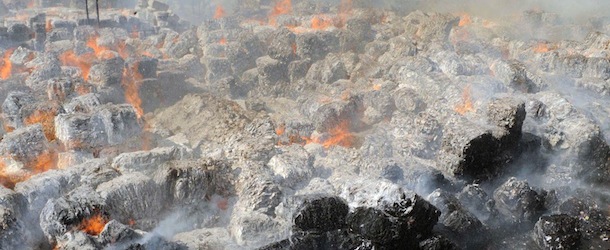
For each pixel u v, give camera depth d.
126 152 13.31
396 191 10.21
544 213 13.28
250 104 18.77
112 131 13.38
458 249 10.90
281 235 10.55
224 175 12.47
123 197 10.62
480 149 13.34
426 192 12.90
